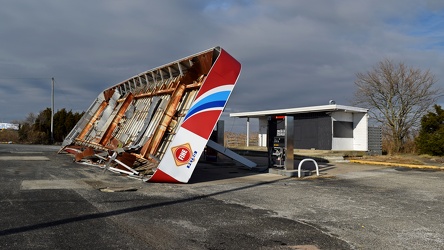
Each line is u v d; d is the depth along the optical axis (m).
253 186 10.54
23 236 5.01
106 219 6.09
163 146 12.28
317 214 6.95
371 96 30.66
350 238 5.38
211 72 10.82
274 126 14.88
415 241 5.29
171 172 10.34
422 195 9.41
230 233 5.47
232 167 16.66
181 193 8.92
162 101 14.18
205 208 7.23
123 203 7.43
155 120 13.92
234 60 11.23
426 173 14.83
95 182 10.27
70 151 21.06
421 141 24.58
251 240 5.14
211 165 17.59
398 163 18.52
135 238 5.08
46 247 4.57
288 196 8.93
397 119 29.42
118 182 10.40
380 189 10.38
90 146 18.72
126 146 13.84
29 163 15.48
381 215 7.00
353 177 13.29
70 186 9.41
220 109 10.98
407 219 6.70
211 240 5.10
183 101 12.99
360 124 24.53
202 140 10.74
